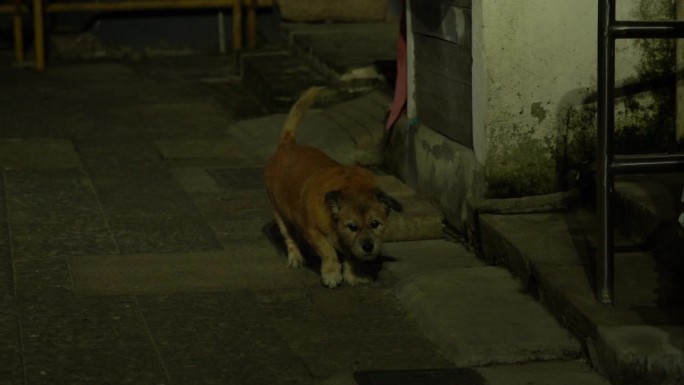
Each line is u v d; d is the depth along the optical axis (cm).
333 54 1449
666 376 567
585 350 614
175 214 941
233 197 1001
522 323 649
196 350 640
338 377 598
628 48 815
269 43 1847
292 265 800
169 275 776
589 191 798
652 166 614
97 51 1861
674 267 682
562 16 789
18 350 634
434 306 682
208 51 1883
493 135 799
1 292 734
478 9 788
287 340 657
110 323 681
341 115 1235
